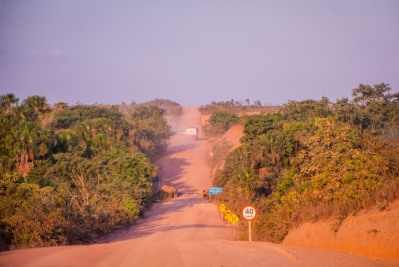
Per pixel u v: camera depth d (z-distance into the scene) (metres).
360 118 123.31
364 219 34.97
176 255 31.09
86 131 168.75
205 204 155.50
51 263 28.44
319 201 44.94
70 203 68.06
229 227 94.00
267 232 51.09
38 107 171.12
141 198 127.62
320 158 57.97
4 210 56.62
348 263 26.27
